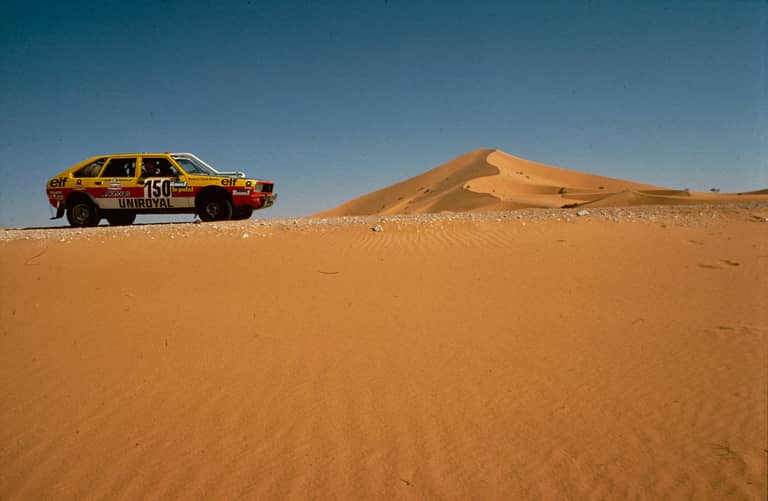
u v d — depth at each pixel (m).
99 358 4.73
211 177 12.03
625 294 5.82
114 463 3.17
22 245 8.82
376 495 2.75
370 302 5.87
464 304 5.71
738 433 3.09
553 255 7.42
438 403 3.65
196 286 6.64
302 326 5.25
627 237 8.25
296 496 2.78
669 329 4.77
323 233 9.01
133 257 7.87
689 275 6.34
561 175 107.69
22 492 2.95
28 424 3.68
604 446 3.06
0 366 4.66
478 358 4.34
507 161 108.44
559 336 4.74
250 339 4.98
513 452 3.05
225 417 3.63
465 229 9.17
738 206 11.30
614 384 3.79
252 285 6.59
